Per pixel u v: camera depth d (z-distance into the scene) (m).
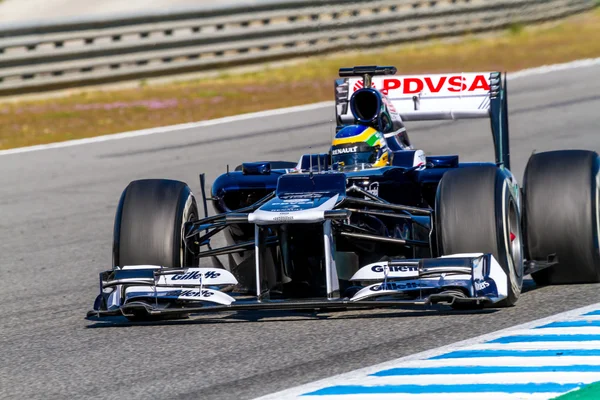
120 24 79.69
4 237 37.53
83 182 48.53
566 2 111.25
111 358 19.75
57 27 76.69
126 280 21.72
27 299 27.16
